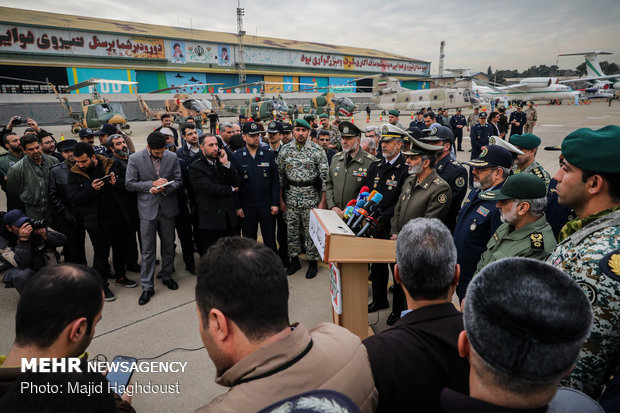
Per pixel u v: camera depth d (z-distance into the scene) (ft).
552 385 1.93
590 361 3.26
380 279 9.93
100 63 123.95
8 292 11.78
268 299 2.64
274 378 2.49
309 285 12.09
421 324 3.50
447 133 10.28
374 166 11.01
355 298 6.61
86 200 10.47
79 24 128.26
